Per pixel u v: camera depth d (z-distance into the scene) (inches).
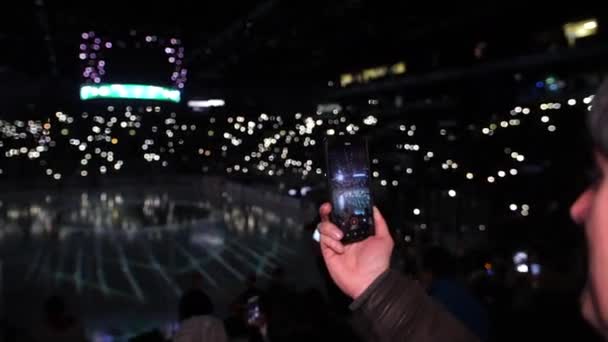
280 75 679.7
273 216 926.4
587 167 19.0
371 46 624.4
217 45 545.0
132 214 1043.3
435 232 503.5
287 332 104.0
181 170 1424.7
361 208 42.4
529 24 556.1
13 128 1145.4
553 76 570.3
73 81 695.1
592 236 17.2
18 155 1294.3
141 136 1160.8
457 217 515.2
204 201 1178.0
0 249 733.3
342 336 80.5
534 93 597.9
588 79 526.3
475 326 110.5
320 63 685.9
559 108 467.5
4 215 1026.7
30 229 888.3
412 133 582.2
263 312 153.9
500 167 509.7
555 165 431.2
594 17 507.8
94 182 1343.5
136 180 1370.6
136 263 655.8
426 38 657.6
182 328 86.0
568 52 547.5
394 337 37.0
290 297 131.3
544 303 222.1
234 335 149.8
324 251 41.9
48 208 1111.6
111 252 722.8
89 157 1279.5
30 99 701.9
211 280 570.9
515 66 619.5
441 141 585.3
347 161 44.4
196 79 619.5
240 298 202.8
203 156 1248.2
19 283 558.3
